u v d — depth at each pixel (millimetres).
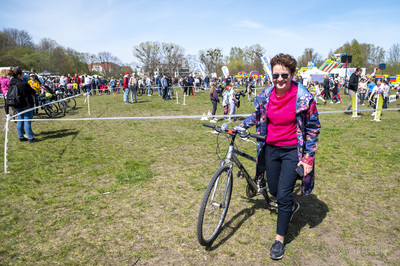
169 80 23141
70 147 6738
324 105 16516
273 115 2668
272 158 2836
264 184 3279
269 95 2699
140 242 2934
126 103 17000
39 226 3256
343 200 3811
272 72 2539
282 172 2732
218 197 2910
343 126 8977
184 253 2748
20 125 7301
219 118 11391
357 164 5215
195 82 28812
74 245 2887
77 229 3189
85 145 6926
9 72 7043
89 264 2598
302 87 2557
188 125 9664
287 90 2609
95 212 3574
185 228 3195
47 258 2689
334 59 38625
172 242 2930
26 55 57594
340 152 5996
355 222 3246
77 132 8484
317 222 3281
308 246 2828
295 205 3107
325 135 7652
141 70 65688
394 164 5152
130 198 3965
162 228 3197
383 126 8867
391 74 43125
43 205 3783
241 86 37969
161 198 3959
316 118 2543
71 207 3709
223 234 3076
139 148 6621
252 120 2904
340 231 3084
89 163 5512
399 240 2887
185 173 4922
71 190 4254
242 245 2875
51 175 4883
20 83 7020
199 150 6426
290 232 3088
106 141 7328
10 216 3492
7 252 2775
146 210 3617
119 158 5840
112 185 4422
